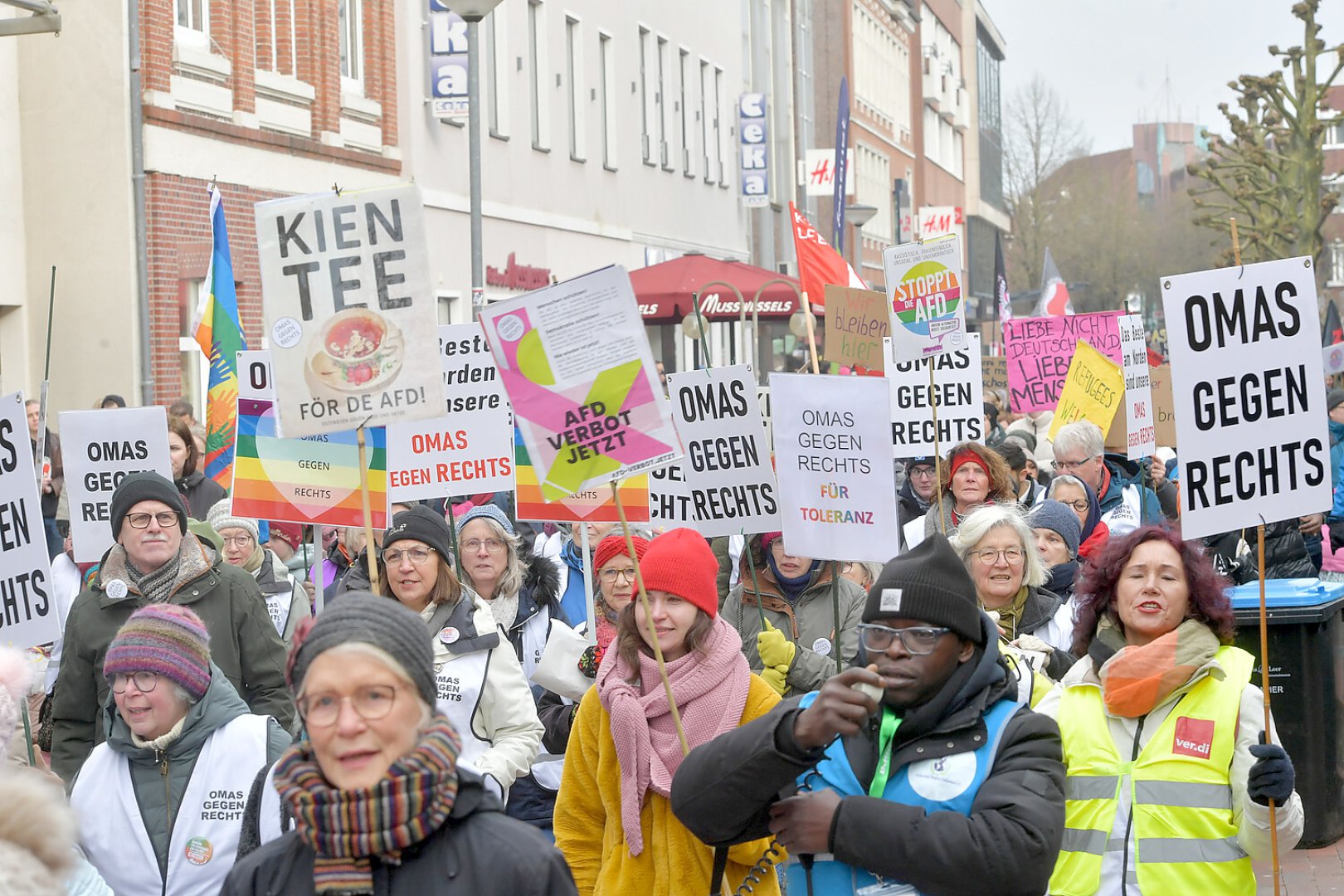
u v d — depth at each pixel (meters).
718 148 39.22
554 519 7.41
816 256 12.64
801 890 4.19
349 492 6.97
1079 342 11.84
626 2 32.09
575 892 3.19
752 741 3.94
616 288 5.15
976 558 6.60
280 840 3.24
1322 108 32.53
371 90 21.61
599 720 5.16
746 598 7.33
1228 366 5.25
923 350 9.52
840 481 6.45
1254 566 9.95
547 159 27.81
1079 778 4.80
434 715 3.19
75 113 16.42
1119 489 10.73
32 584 6.51
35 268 16.58
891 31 66.75
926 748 3.97
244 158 18.27
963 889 3.78
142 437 8.16
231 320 10.30
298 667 3.16
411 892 3.06
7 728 4.38
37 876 2.58
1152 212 71.19
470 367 8.07
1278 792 4.46
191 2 17.47
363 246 5.53
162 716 5.00
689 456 7.36
